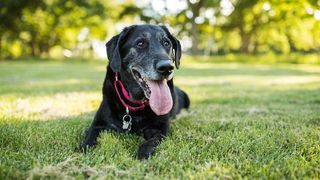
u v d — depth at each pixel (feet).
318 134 3.21
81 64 23.75
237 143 2.83
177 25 38.06
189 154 2.58
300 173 2.23
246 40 37.22
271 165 2.36
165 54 3.01
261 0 32.68
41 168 2.24
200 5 32.89
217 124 3.64
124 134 3.16
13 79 9.82
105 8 33.35
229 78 11.80
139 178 2.14
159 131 3.18
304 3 31.24
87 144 2.81
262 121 3.80
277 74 14.61
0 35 30.76
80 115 4.16
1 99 5.19
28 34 31.58
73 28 33.42
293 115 4.26
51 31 32.71
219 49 48.80
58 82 8.89
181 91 4.83
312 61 29.14
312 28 33.86
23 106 4.58
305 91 7.27
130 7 38.17
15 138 2.86
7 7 28.78
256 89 7.79
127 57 3.16
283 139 2.99
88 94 6.07
